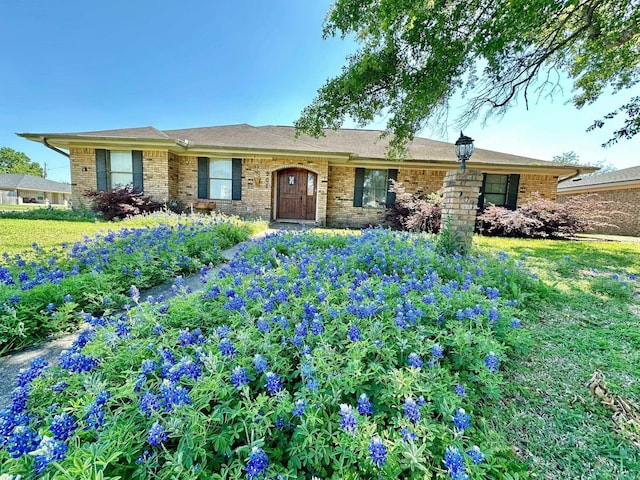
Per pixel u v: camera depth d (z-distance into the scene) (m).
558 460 1.37
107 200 9.05
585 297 3.17
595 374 1.81
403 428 1.16
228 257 4.75
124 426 1.11
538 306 2.93
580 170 10.04
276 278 2.74
